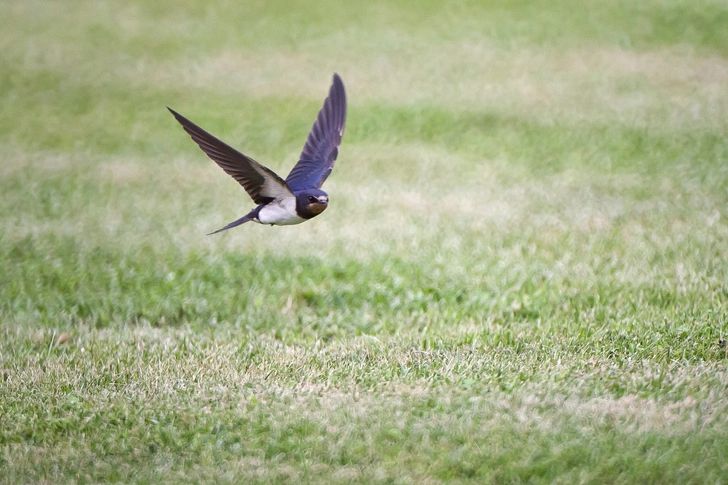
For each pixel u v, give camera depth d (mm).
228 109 24094
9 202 18203
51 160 20891
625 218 16297
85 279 14414
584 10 29953
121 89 25859
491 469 8391
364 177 19188
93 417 9656
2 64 27938
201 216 17453
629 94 23453
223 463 8727
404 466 8516
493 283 13656
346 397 9906
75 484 8453
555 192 17875
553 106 22906
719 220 15891
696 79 24297
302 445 8914
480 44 27766
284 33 29719
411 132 21828
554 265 14195
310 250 15438
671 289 12883
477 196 17875
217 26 30750
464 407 9484
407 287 13711
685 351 10664
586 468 8320
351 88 24859
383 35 29000
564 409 9352
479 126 21984
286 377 10555
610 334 11328
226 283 14258
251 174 9070
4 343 12117
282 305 13516
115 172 20109
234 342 11984
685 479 8086
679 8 29422
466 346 11281
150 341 12102
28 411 9852
